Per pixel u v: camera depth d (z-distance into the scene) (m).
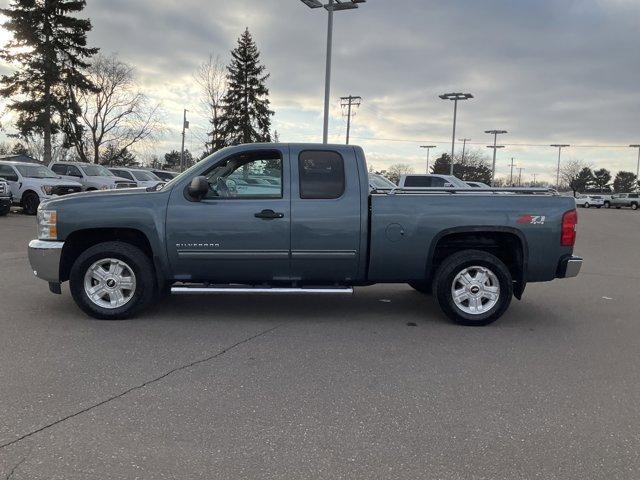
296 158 6.07
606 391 4.29
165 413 3.74
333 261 6.10
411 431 3.54
